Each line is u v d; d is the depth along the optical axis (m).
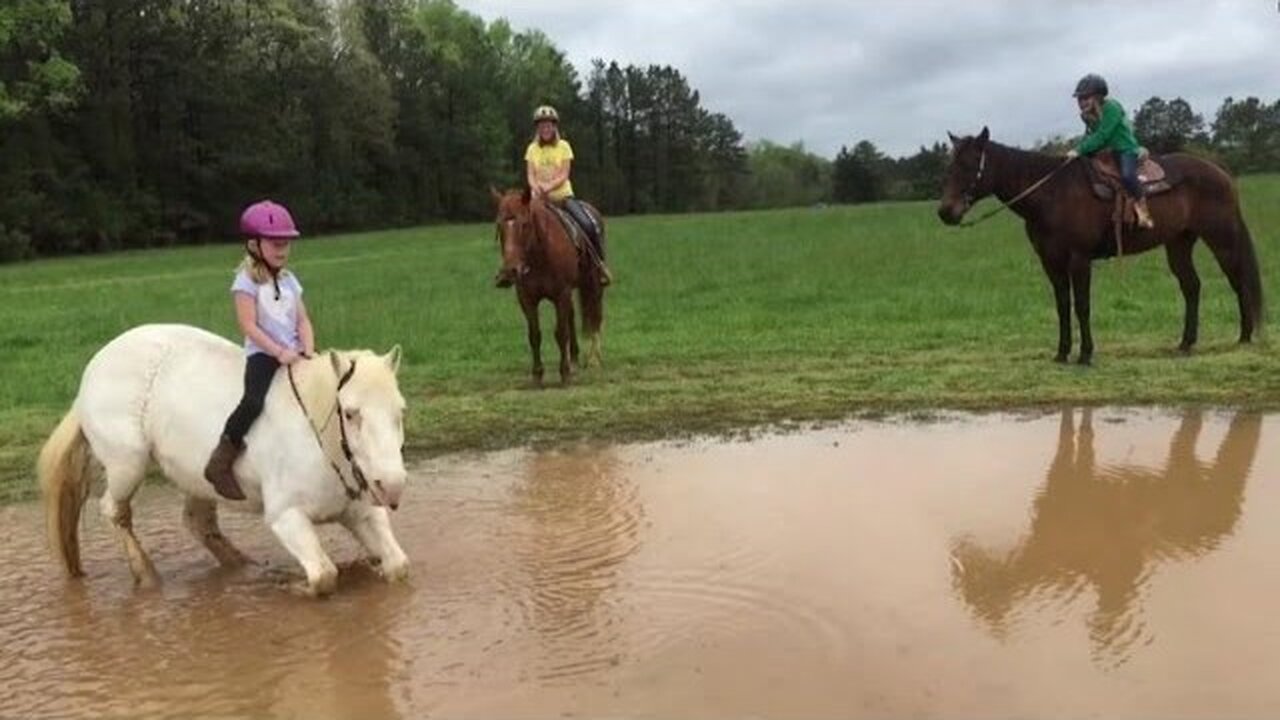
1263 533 6.03
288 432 5.64
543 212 10.85
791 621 5.09
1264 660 4.45
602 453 8.47
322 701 4.55
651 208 111.62
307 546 5.67
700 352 12.58
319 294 21.91
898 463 7.74
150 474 8.43
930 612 5.12
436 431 9.36
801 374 10.98
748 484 7.38
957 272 19.25
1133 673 4.40
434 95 84.25
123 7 57.16
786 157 140.50
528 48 102.50
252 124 63.84
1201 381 9.88
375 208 74.12
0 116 43.41
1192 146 84.81
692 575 5.74
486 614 5.38
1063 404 9.33
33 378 12.49
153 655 5.10
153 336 6.24
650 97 110.56
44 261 45.56
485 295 20.08
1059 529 6.23
